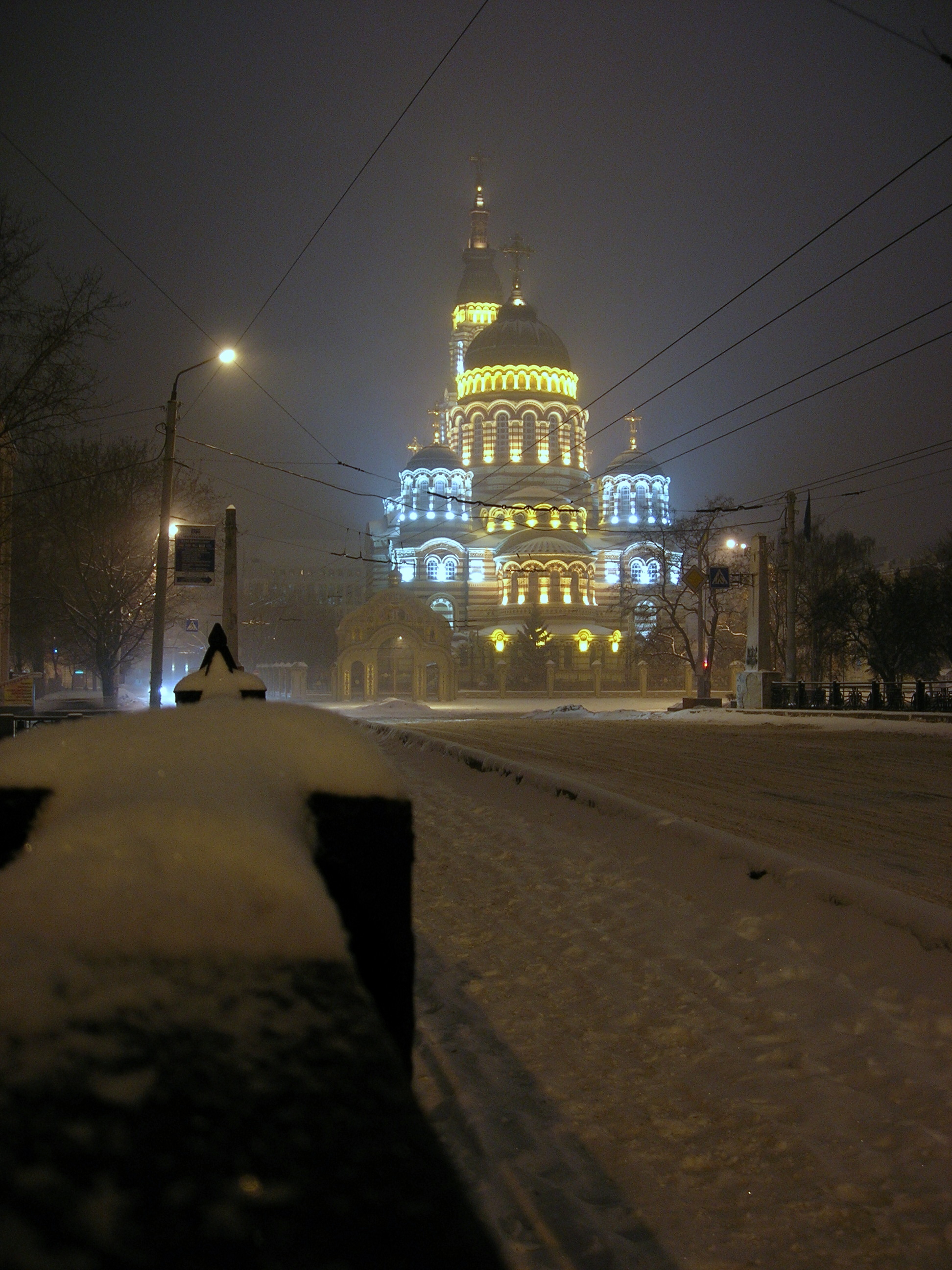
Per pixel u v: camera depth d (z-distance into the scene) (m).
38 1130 0.68
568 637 86.75
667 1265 3.14
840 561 53.97
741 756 17.45
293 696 64.06
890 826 10.22
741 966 5.83
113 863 1.02
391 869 1.65
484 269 129.00
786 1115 4.10
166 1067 0.78
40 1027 0.79
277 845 1.12
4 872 1.05
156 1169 0.67
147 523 36.97
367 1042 0.86
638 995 5.58
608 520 102.06
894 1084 4.26
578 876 8.29
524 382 101.56
